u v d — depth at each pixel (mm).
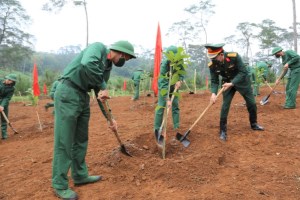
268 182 3555
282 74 8102
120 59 3504
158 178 3658
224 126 5188
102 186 3596
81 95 3387
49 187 3664
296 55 7711
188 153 4434
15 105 15320
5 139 7004
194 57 51375
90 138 5902
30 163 4715
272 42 37625
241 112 7590
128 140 5066
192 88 19453
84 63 3084
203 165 3844
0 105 6953
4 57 45219
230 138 5250
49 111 11867
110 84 22438
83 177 3660
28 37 49844
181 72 4316
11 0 43406
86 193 3453
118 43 3488
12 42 45844
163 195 3287
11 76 7012
